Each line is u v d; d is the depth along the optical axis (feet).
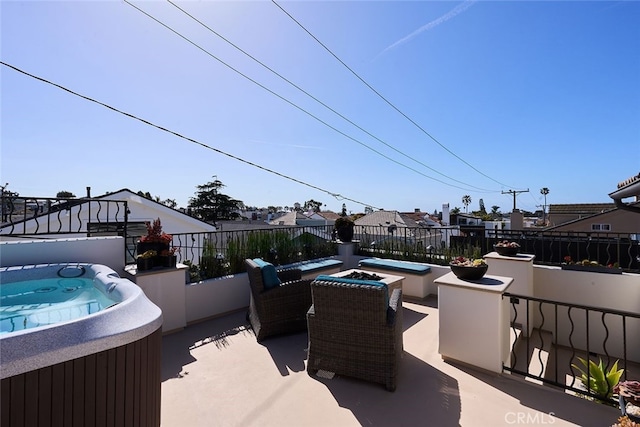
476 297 9.03
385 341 7.97
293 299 11.86
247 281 15.42
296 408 7.29
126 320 5.48
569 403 7.50
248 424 6.75
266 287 11.53
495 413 7.10
